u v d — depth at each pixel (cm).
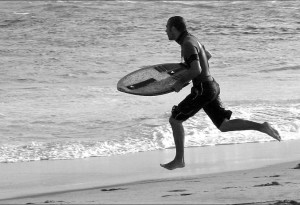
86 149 3156
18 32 10012
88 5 12325
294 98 5059
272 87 5947
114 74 7175
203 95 1903
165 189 1819
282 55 8275
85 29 10181
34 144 3288
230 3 12788
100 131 3844
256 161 2600
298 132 3584
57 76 6956
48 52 8556
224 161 2647
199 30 10138
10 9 11844
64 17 11162
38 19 10962
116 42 9250
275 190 1678
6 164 2805
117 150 3159
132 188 1897
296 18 11075
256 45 9000
